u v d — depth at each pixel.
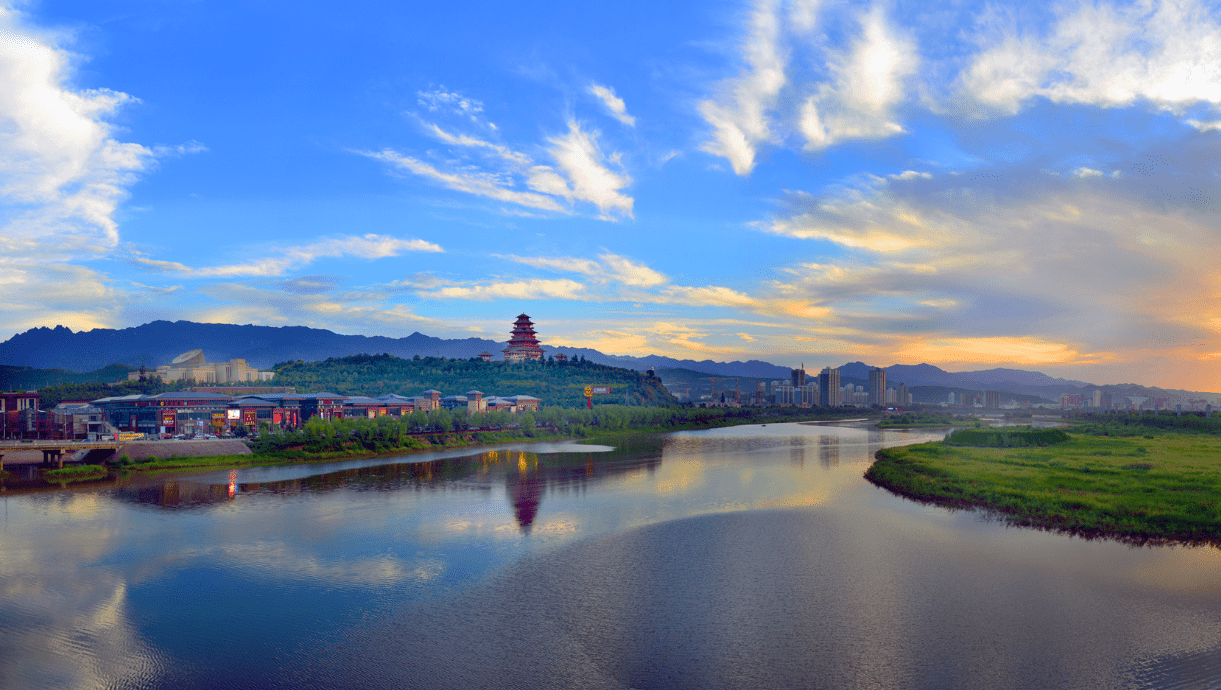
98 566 80.88
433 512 112.44
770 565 78.69
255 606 67.31
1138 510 98.44
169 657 56.28
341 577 76.06
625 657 55.09
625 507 116.00
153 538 94.31
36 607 67.62
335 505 119.81
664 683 50.72
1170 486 117.94
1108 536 90.56
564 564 80.00
